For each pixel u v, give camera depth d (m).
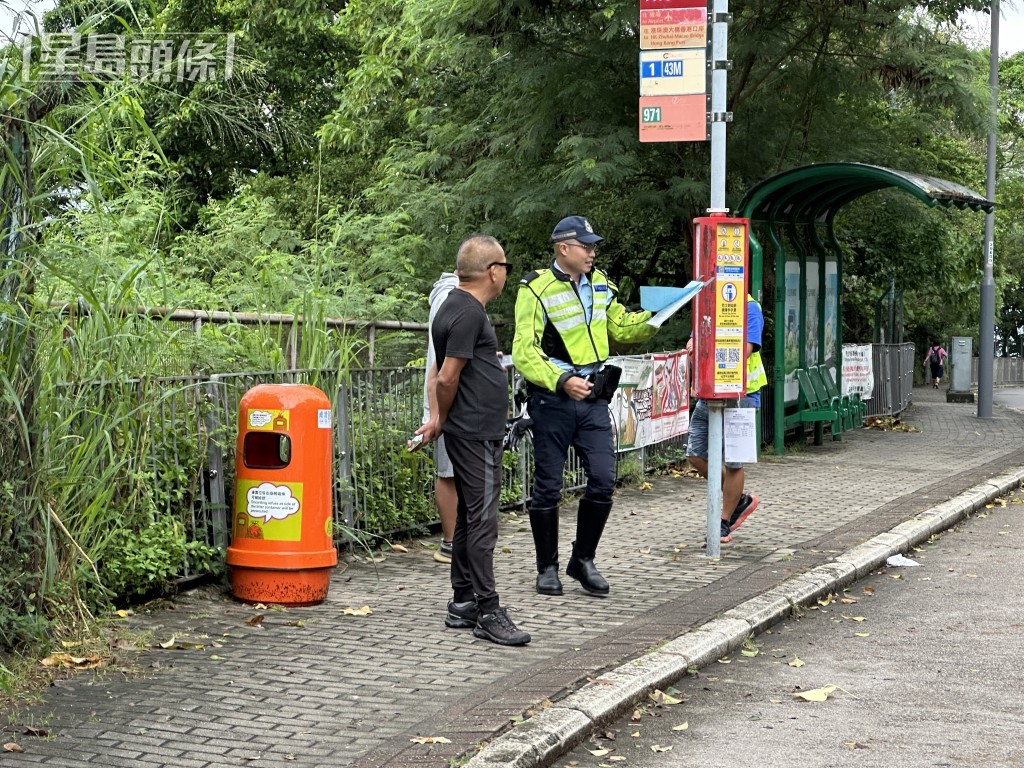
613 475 7.30
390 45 19.25
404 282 13.22
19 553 5.43
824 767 4.65
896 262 22.72
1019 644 6.59
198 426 7.01
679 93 8.69
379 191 17.50
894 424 19.95
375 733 4.69
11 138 5.24
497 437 6.21
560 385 7.08
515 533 9.44
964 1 15.95
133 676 5.34
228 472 7.27
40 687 5.10
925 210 19.06
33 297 5.46
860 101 17.55
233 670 5.50
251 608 6.68
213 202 12.48
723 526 9.08
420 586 7.42
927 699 5.56
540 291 7.19
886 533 9.55
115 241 6.33
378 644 6.04
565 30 15.93
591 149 14.92
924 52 16.11
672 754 4.79
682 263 19.22
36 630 5.36
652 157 16.39
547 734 4.67
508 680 5.43
